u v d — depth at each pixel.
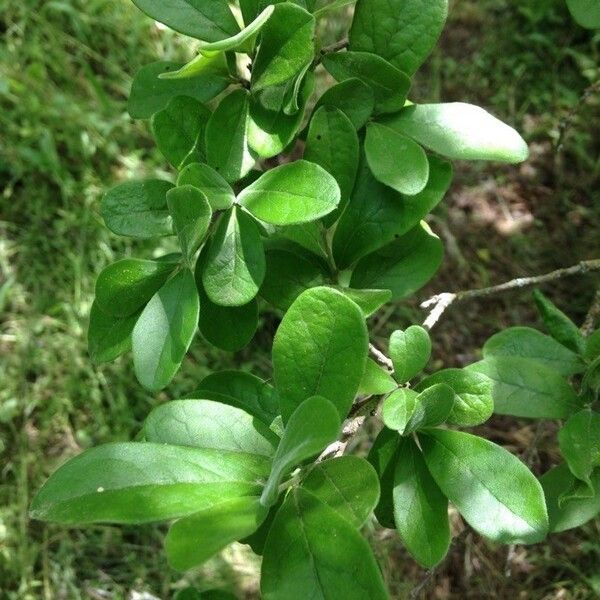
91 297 0.57
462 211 0.63
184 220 0.16
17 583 0.51
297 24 0.17
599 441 0.19
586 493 0.18
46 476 0.53
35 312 0.57
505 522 0.16
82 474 0.14
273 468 0.14
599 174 0.64
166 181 0.19
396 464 0.17
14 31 0.64
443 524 0.17
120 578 0.51
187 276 0.17
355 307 0.15
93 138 0.61
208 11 0.18
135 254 0.58
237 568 0.51
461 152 0.19
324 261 0.20
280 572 0.13
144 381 0.17
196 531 0.13
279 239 0.21
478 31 0.69
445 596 0.52
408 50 0.19
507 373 0.20
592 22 0.20
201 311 0.19
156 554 0.52
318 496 0.14
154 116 0.18
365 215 0.20
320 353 0.15
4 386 0.55
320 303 0.15
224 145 0.18
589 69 0.66
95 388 0.55
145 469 0.14
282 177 0.17
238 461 0.15
